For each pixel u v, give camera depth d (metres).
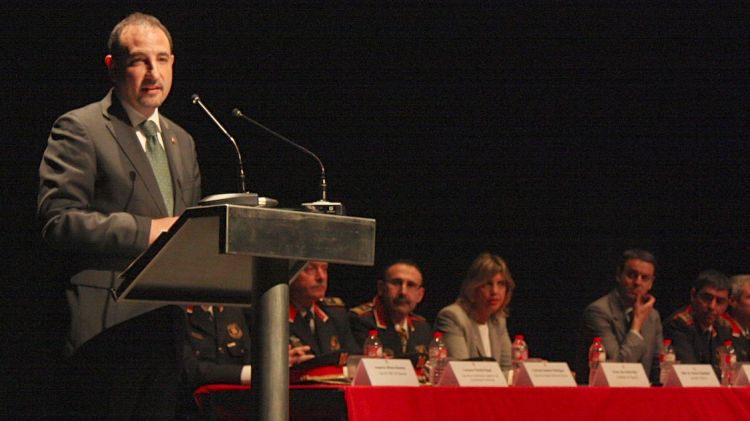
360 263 5.98
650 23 19.61
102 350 7.45
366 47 18.30
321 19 17.73
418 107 18.88
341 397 8.01
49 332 7.70
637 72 19.84
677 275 20.56
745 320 17.00
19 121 14.45
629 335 15.24
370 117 18.50
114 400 7.43
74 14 14.80
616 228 20.25
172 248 6.00
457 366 9.25
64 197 7.65
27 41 14.59
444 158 19.22
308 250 5.69
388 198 18.92
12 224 14.27
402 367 8.76
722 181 20.48
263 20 17.19
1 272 14.09
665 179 20.38
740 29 19.75
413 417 8.16
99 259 7.57
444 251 19.34
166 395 7.63
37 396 13.77
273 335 5.64
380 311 14.23
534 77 19.48
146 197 8.02
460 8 18.83
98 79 14.82
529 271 19.97
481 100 19.30
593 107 19.89
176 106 16.45
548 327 20.05
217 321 11.28
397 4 18.41
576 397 9.12
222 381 10.00
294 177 17.61
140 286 6.51
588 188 20.11
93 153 7.88
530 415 8.80
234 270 6.63
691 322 16.33
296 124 17.73
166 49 8.34
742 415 10.05
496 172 19.58
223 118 16.78
